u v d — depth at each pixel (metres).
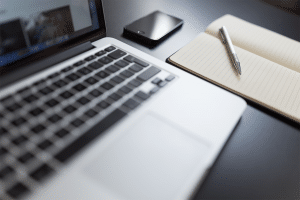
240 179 0.27
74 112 0.26
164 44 0.50
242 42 0.54
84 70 0.32
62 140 0.23
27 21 0.31
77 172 0.21
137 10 0.63
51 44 0.34
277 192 0.26
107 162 0.22
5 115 0.24
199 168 0.23
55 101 0.27
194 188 0.22
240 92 0.39
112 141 0.24
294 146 0.32
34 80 0.29
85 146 0.23
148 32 0.51
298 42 0.58
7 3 0.29
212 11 0.71
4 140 0.22
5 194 0.19
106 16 0.57
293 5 0.80
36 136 0.23
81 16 0.38
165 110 0.29
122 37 0.50
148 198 0.21
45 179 0.20
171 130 0.27
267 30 0.61
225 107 0.31
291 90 0.41
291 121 0.36
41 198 0.19
